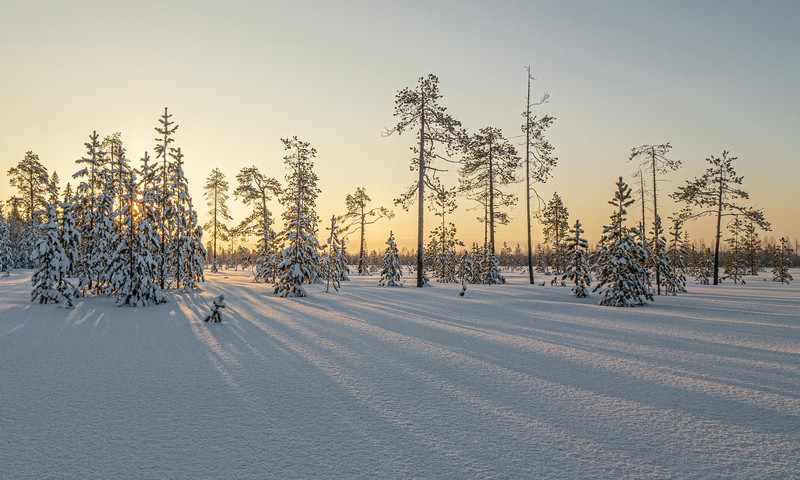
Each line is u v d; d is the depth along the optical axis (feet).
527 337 33.06
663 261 82.12
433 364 24.20
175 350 27.91
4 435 14.16
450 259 141.28
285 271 70.64
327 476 11.28
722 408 16.98
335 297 68.69
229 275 151.43
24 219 184.24
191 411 16.46
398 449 13.02
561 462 12.18
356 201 174.50
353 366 23.68
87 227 71.36
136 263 56.13
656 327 38.50
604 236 63.62
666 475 11.41
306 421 15.39
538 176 105.91
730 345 30.17
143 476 11.35
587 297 72.74
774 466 11.97
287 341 31.07
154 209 76.38
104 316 45.06
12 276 118.52
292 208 75.61
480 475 11.34
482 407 16.99
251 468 11.79
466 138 90.84
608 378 21.38
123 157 73.77
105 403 17.39
